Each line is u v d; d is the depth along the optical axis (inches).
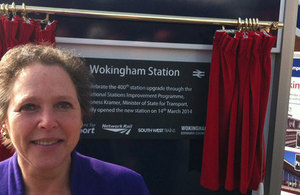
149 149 77.8
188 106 76.8
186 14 73.1
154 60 74.8
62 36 70.7
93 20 71.1
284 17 75.4
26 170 33.3
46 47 33.9
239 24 70.7
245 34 69.4
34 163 30.8
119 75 73.9
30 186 34.1
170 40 73.9
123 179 38.5
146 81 74.9
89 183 36.6
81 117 36.7
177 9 72.7
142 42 72.9
